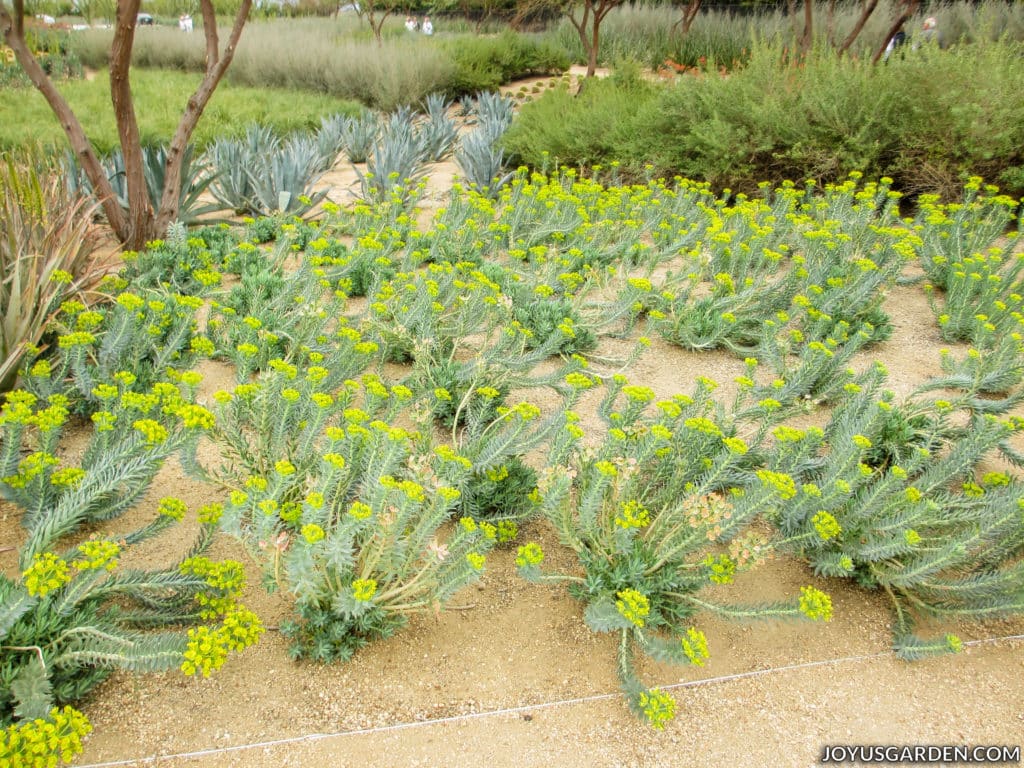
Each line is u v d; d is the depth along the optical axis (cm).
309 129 1317
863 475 270
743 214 593
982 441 287
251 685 223
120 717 208
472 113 1631
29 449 312
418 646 243
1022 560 269
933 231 594
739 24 1956
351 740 209
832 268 514
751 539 236
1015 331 444
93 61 2084
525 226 670
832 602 275
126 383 285
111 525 281
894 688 240
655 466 306
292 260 603
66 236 446
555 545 293
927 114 779
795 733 223
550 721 220
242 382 292
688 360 466
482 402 324
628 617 214
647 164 913
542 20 2962
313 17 2966
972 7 1553
